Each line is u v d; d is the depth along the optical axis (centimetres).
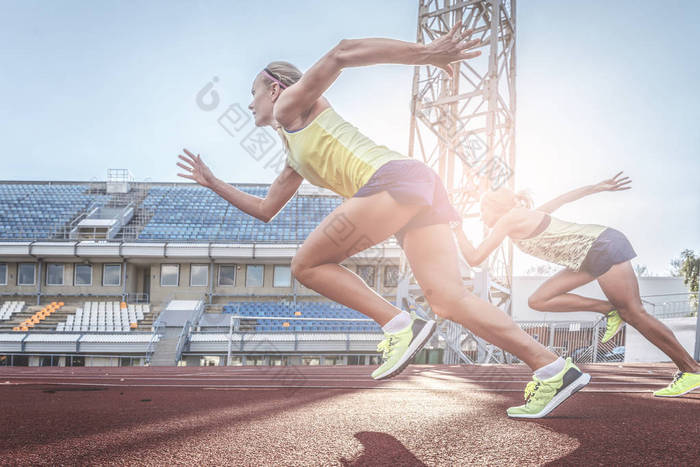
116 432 155
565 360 183
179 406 225
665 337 257
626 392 291
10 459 120
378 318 179
